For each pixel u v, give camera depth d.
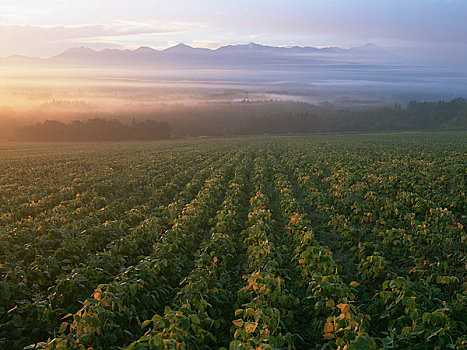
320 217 14.82
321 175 24.42
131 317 6.75
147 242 11.32
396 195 17.28
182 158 40.22
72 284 7.69
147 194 21.44
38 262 9.09
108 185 22.11
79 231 12.29
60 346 5.49
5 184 25.12
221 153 48.31
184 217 12.60
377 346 5.66
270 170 30.05
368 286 8.85
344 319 5.87
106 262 8.99
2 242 10.41
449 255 9.94
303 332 7.10
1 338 6.79
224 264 9.46
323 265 8.12
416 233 11.41
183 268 10.02
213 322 6.56
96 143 107.50
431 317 5.81
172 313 5.95
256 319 5.89
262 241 9.91
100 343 6.09
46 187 21.92
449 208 14.45
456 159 28.56
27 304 7.27
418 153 36.09
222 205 15.62
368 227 13.34
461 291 7.98
